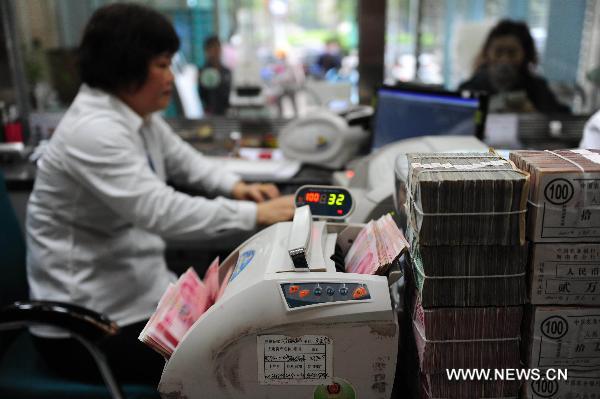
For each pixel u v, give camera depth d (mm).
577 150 731
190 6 2932
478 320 657
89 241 1466
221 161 2268
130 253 1510
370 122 2131
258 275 685
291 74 2830
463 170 651
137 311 1529
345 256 846
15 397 1268
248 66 2625
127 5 1461
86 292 1455
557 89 2717
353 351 664
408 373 762
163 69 1502
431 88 1777
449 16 2750
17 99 2645
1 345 1387
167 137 1884
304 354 667
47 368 1361
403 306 782
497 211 618
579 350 664
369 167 1362
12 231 1481
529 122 2578
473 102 1623
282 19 3070
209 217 1419
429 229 626
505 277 644
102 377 1240
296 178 2068
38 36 2705
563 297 649
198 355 681
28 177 2166
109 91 1485
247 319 662
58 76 2676
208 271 877
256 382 686
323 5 2975
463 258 638
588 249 634
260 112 2662
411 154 759
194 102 2789
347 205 878
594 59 2678
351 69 2744
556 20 2695
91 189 1399
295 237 716
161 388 703
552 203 624
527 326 670
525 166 664
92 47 1438
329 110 2273
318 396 688
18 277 1473
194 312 767
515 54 2564
